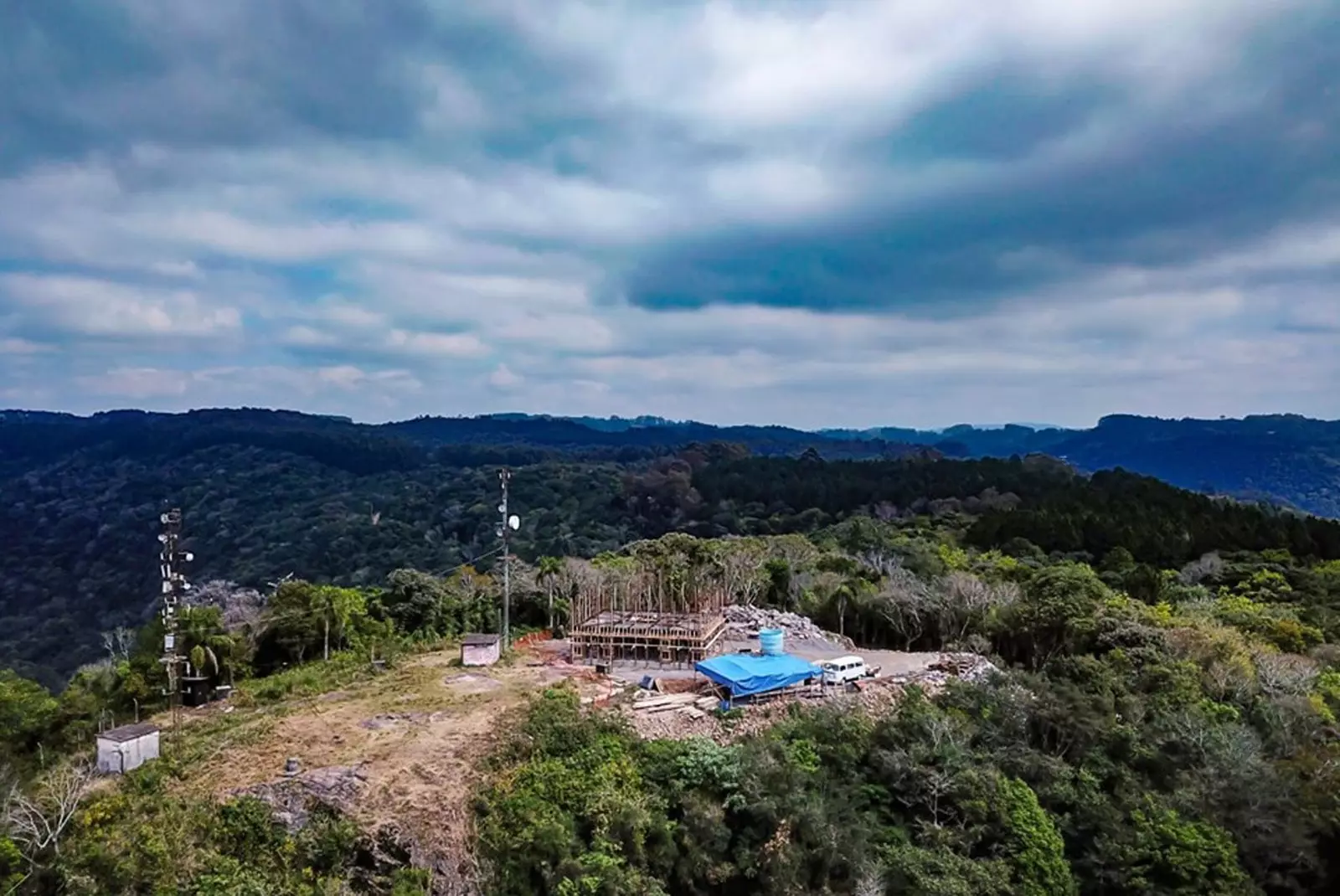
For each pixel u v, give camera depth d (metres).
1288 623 58.59
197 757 32.41
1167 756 38.97
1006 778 36.12
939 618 55.16
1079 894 33.62
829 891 30.06
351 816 28.31
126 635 64.50
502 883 27.52
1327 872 35.56
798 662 42.56
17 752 36.12
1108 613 51.56
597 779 31.83
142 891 25.92
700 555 68.44
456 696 39.09
